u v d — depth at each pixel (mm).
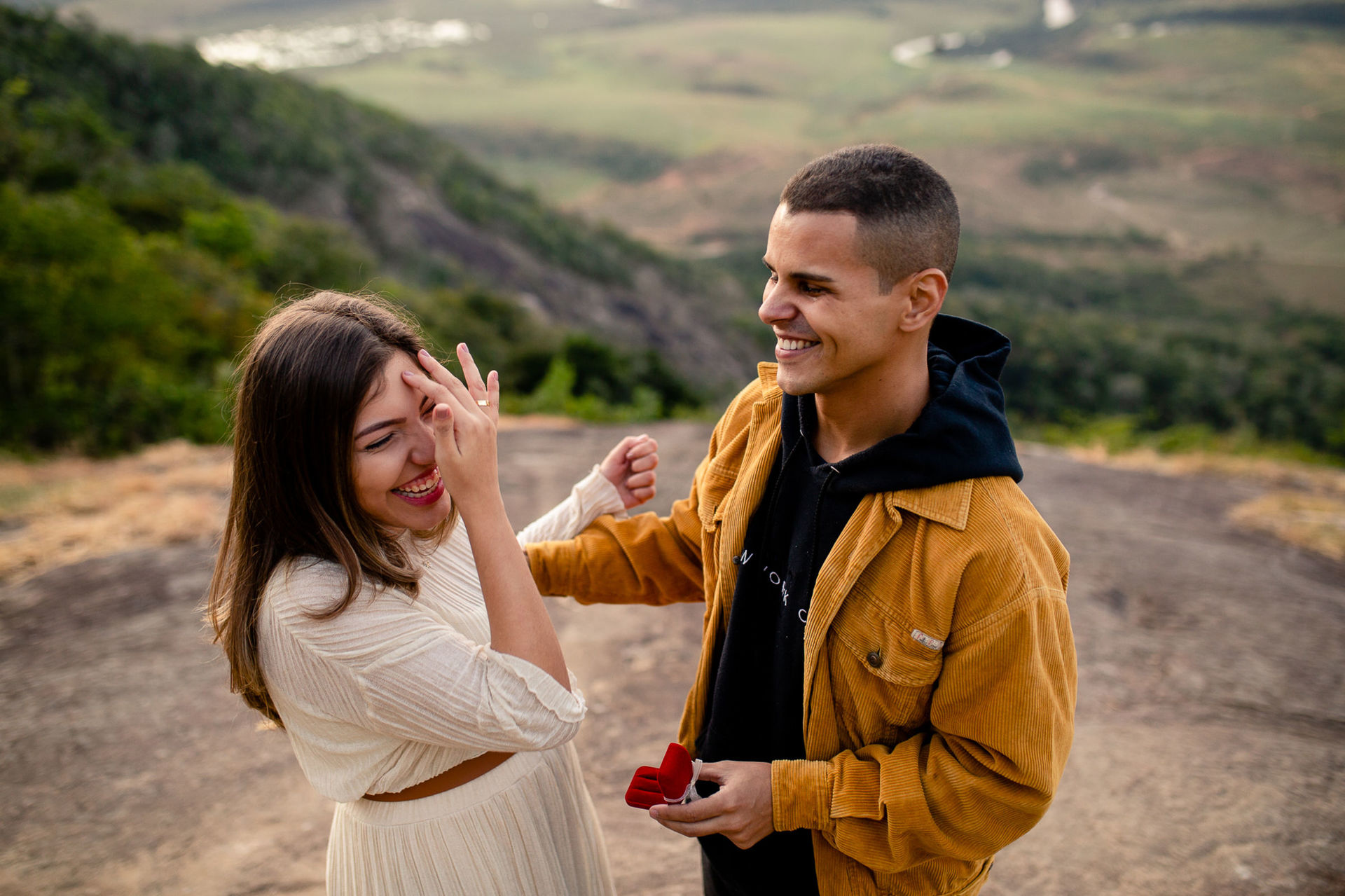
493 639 1084
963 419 1037
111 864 2369
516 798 1228
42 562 4555
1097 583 4539
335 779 1136
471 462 1051
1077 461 8383
